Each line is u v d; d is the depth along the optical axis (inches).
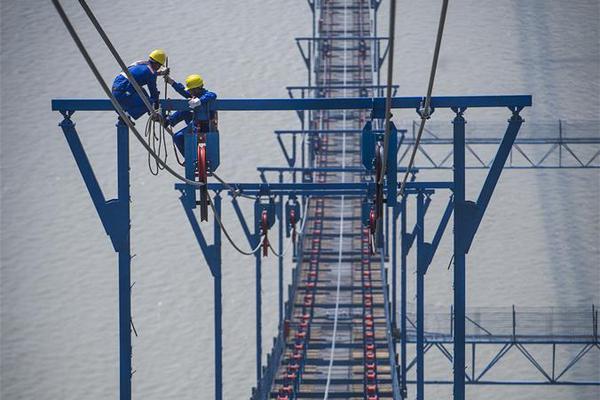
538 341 6870.1
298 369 6082.7
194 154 2586.1
